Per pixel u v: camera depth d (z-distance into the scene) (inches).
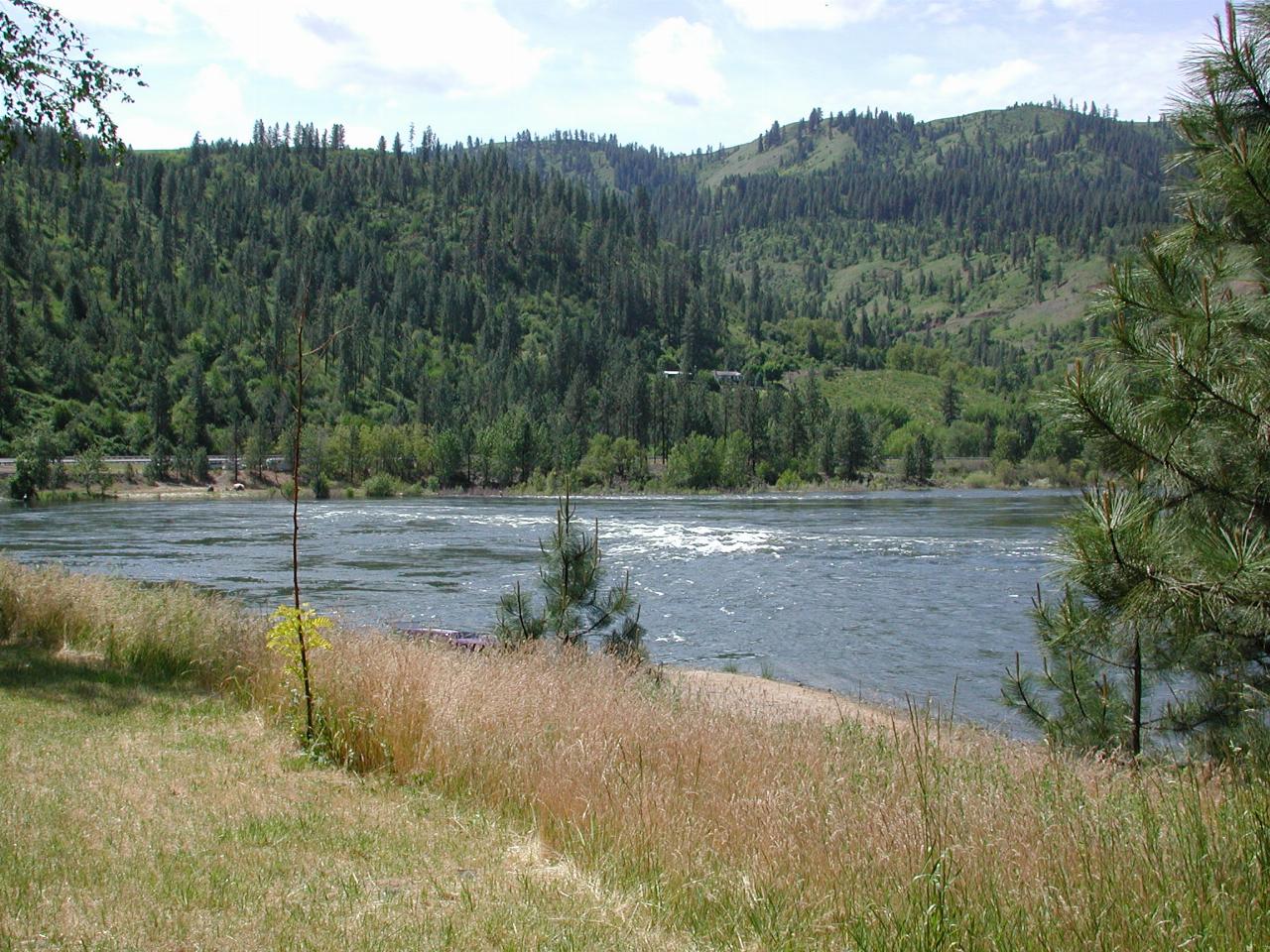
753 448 4677.7
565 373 6136.8
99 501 3235.7
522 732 288.7
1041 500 3442.4
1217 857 176.7
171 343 5403.5
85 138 543.5
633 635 516.1
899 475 4739.2
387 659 338.0
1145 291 197.9
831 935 171.0
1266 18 191.6
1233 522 193.9
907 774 255.8
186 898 178.4
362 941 164.1
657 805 228.7
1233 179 188.1
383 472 4126.5
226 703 361.4
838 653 820.6
